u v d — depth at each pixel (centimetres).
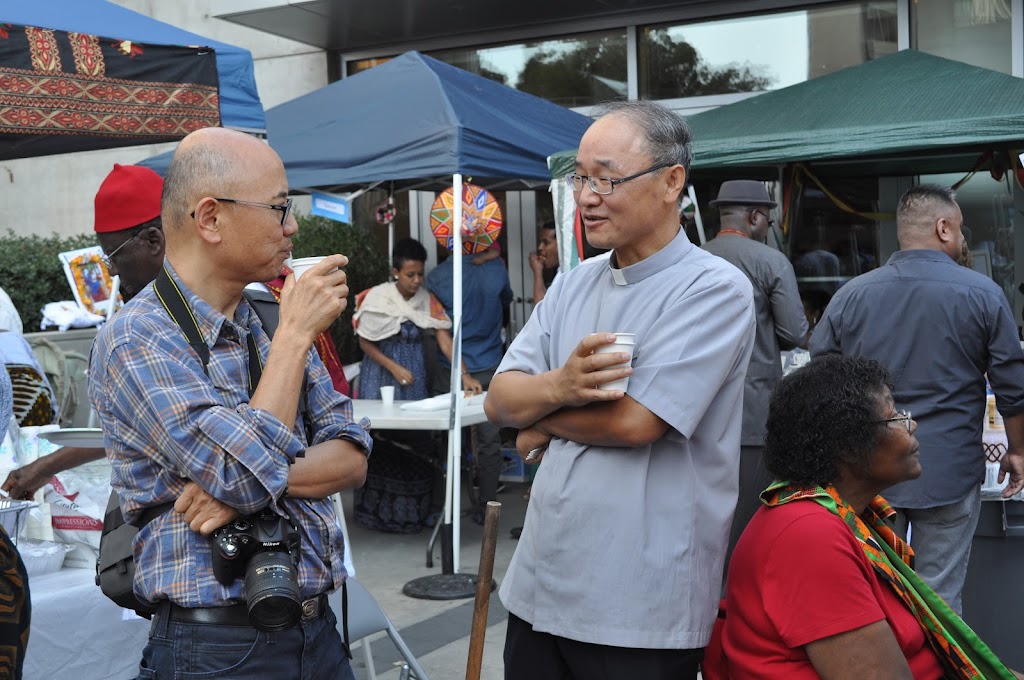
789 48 750
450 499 517
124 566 168
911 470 207
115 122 385
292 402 165
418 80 579
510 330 848
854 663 184
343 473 177
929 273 333
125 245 221
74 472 282
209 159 164
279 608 152
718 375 189
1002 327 325
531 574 204
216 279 169
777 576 190
